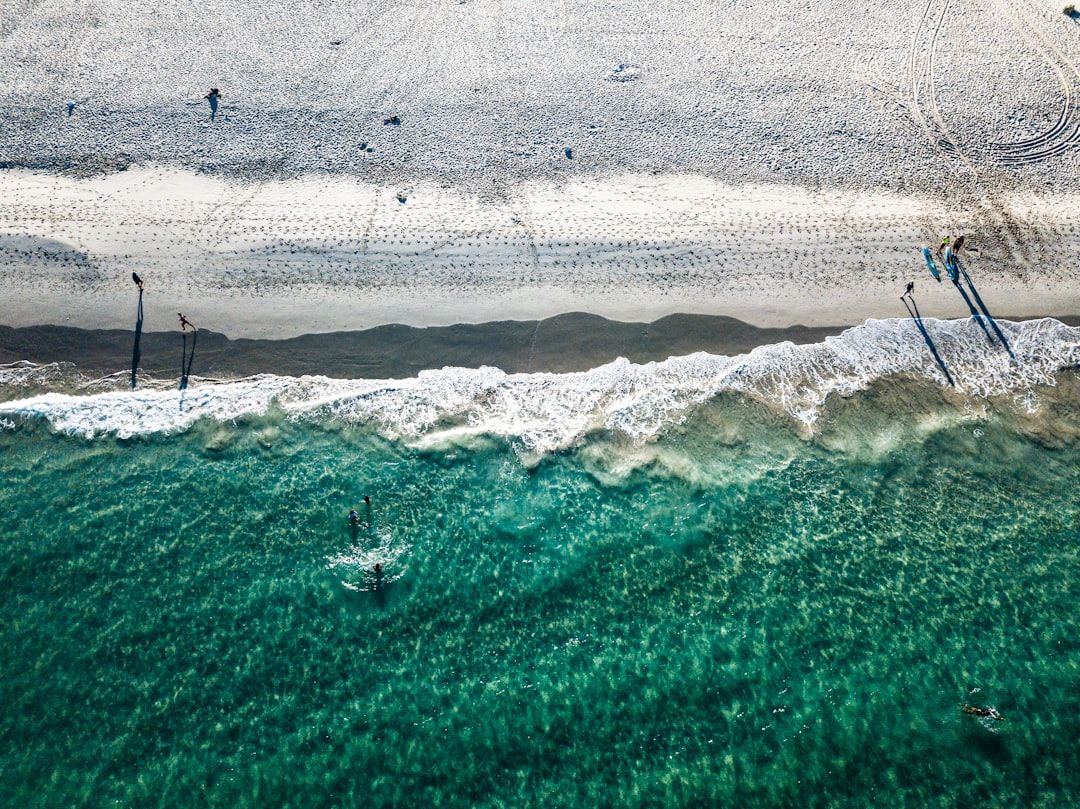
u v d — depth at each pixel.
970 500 26.31
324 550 24.67
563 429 27.89
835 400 28.92
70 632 22.73
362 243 32.31
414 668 22.52
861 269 32.41
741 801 20.45
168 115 36.12
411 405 28.38
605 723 21.69
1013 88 38.09
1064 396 29.17
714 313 31.16
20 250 31.22
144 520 25.14
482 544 25.03
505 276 31.77
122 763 20.67
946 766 20.91
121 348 29.16
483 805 20.38
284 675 22.23
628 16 41.75
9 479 25.86
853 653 22.92
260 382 28.69
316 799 20.33
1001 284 32.12
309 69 38.53
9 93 36.47
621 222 33.47
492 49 39.91
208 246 31.88
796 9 42.22
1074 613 23.64
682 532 25.45
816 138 36.41
